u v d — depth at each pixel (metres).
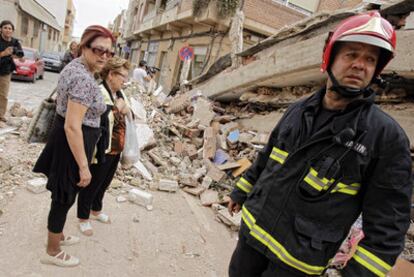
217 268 3.12
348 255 3.03
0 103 5.73
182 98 9.28
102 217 3.42
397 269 2.85
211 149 6.00
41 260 2.60
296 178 1.57
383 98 4.62
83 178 2.28
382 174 1.40
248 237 1.74
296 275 1.58
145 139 5.77
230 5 12.43
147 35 24.55
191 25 16.22
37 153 4.74
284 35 6.10
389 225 1.38
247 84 7.13
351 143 1.43
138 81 11.30
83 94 2.18
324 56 1.57
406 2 3.83
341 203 1.49
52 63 22.56
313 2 14.14
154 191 4.60
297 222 1.54
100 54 2.29
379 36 1.39
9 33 5.43
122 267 2.82
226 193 4.91
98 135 2.48
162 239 3.41
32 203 3.46
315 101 1.63
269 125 6.66
